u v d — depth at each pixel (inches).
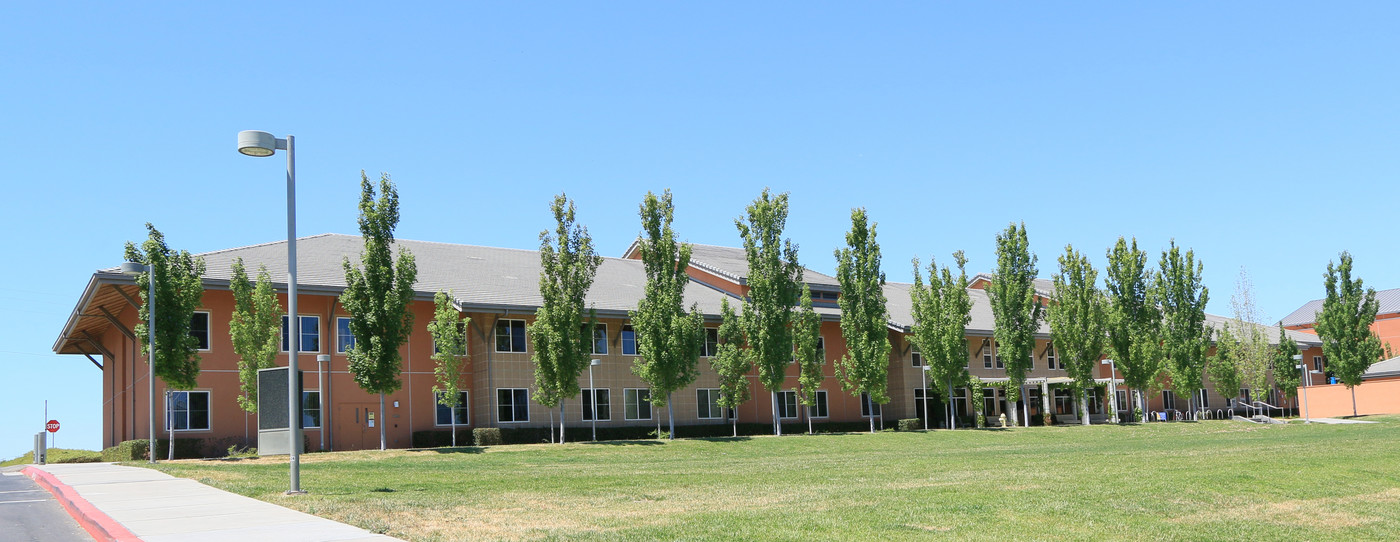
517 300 1686.8
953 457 1180.5
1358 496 727.7
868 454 1317.7
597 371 1769.2
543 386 1530.5
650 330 1624.0
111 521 526.3
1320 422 2251.5
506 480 812.0
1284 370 2736.2
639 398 1814.7
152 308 1140.5
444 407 1653.5
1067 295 2279.8
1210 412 2768.2
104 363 1800.0
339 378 1560.0
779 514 566.3
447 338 1505.9
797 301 1895.9
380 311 1316.4
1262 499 697.0
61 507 661.9
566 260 1535.4
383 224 1333.7
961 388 2290.8
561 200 1553.9
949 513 578.9
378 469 985.5
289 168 692.7
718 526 510.9
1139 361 2309.3
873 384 1892.2
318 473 893.2
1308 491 745.6
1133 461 1024.2
